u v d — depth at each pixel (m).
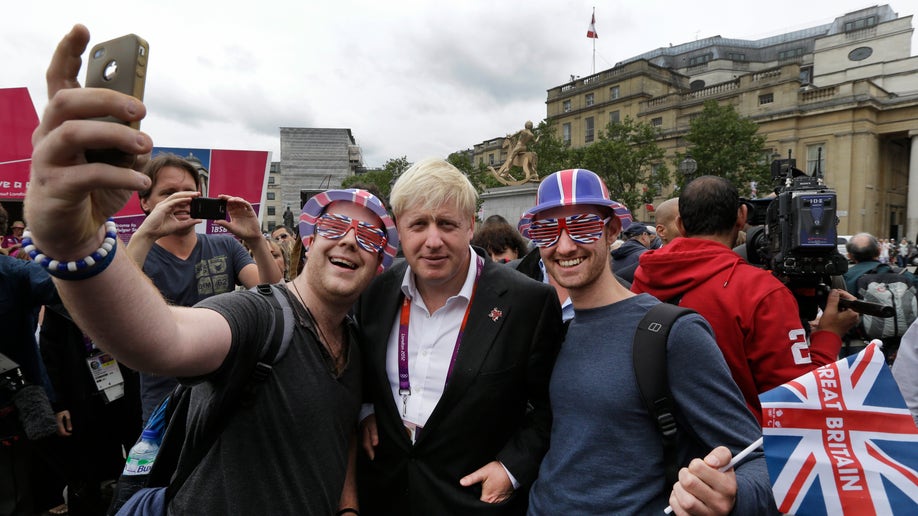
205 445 1.31
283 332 1.38
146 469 1.62
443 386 1.80
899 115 32.81
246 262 3.13
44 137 0.70
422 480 1.71
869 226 32.06
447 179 1.70
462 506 1.67
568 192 1.64
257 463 1.32
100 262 0.83
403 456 1.76
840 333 2.18
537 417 1.81
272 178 66.81
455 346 1.84
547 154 30.92
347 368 1.64
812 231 2.11
